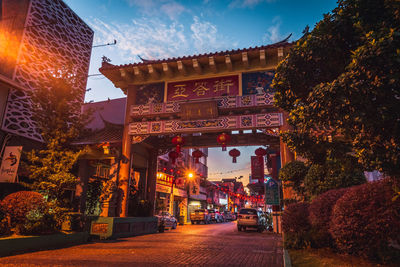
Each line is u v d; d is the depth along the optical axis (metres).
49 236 8.09
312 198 8.34
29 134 13.73
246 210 18.22
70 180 9.56
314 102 3.69
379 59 2.88
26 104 13.82
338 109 3.40
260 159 15.02
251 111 12.62
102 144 13.96
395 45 2.84
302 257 5.68
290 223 7.78
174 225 19.75
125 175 13.17
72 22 17.47
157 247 8.43
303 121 4.04
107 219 11.27
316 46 4.14
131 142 13.61
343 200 5.15
